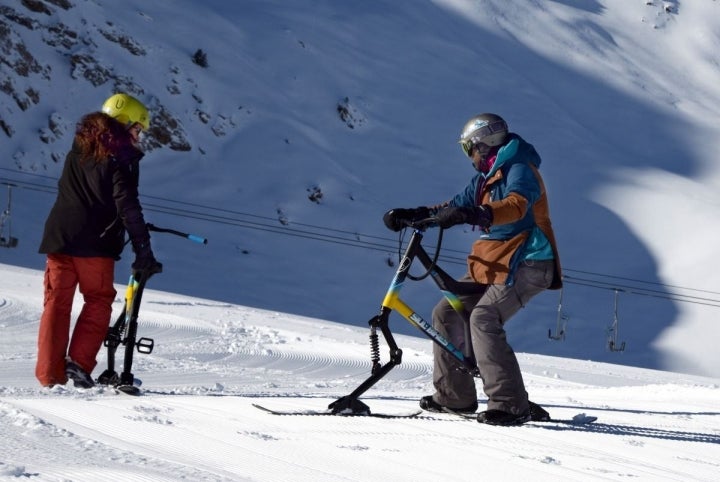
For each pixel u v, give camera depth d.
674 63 145.00
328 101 90.12
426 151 87.94
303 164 77.44
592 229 81.81
